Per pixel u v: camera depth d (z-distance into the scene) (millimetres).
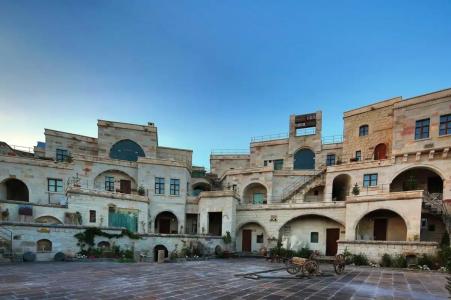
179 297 9570
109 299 9023
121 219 31031
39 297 9023
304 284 13016
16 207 26156
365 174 32156
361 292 11531
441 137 28484
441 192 29609
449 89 28750
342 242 26562
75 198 28234
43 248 20656
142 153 43031
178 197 37938
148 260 25188
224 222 33656
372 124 36469
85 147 41844
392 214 28344
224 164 49906
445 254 20297
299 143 43750
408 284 14055
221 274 15594
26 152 41875
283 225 32656
